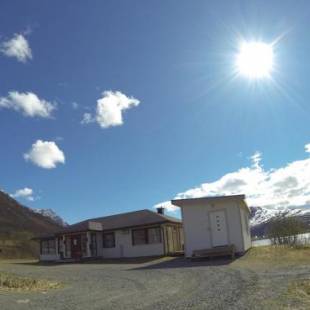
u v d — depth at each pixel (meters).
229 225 28.67
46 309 11.32
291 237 32.75
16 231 72.75
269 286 13.16
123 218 39.31
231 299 11.38
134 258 34.59
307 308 9.61
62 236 39.44
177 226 38.69
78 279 19.91
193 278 17.30
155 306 11.03
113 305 11.50
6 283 17.50
